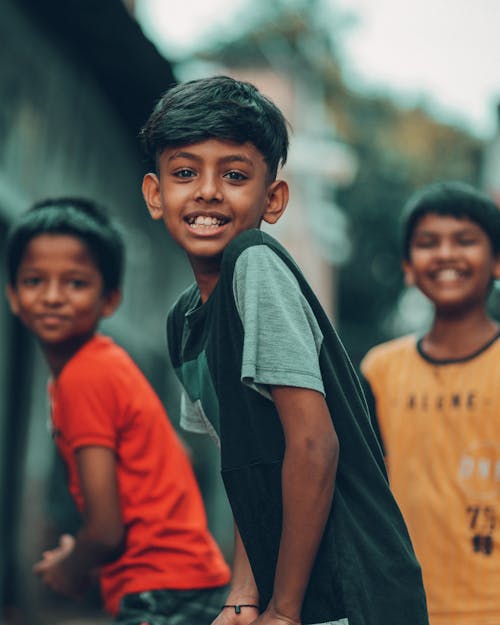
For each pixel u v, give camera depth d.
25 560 10.16
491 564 4.49
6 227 9.09
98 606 12.03
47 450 10.87
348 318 35.91
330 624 2.90
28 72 9.65
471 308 4.86
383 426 4.93
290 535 2.85
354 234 34.31
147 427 4.21
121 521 4.13
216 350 3.00
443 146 35.66
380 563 2.90
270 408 2.96
